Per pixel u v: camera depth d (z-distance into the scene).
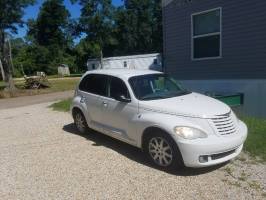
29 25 33.31
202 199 4.86
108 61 45.34
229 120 5.83
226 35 10.89
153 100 6.45
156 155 6.05
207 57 11.62
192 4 11.89
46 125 10.38
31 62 90.75
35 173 6.12
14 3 29.44
